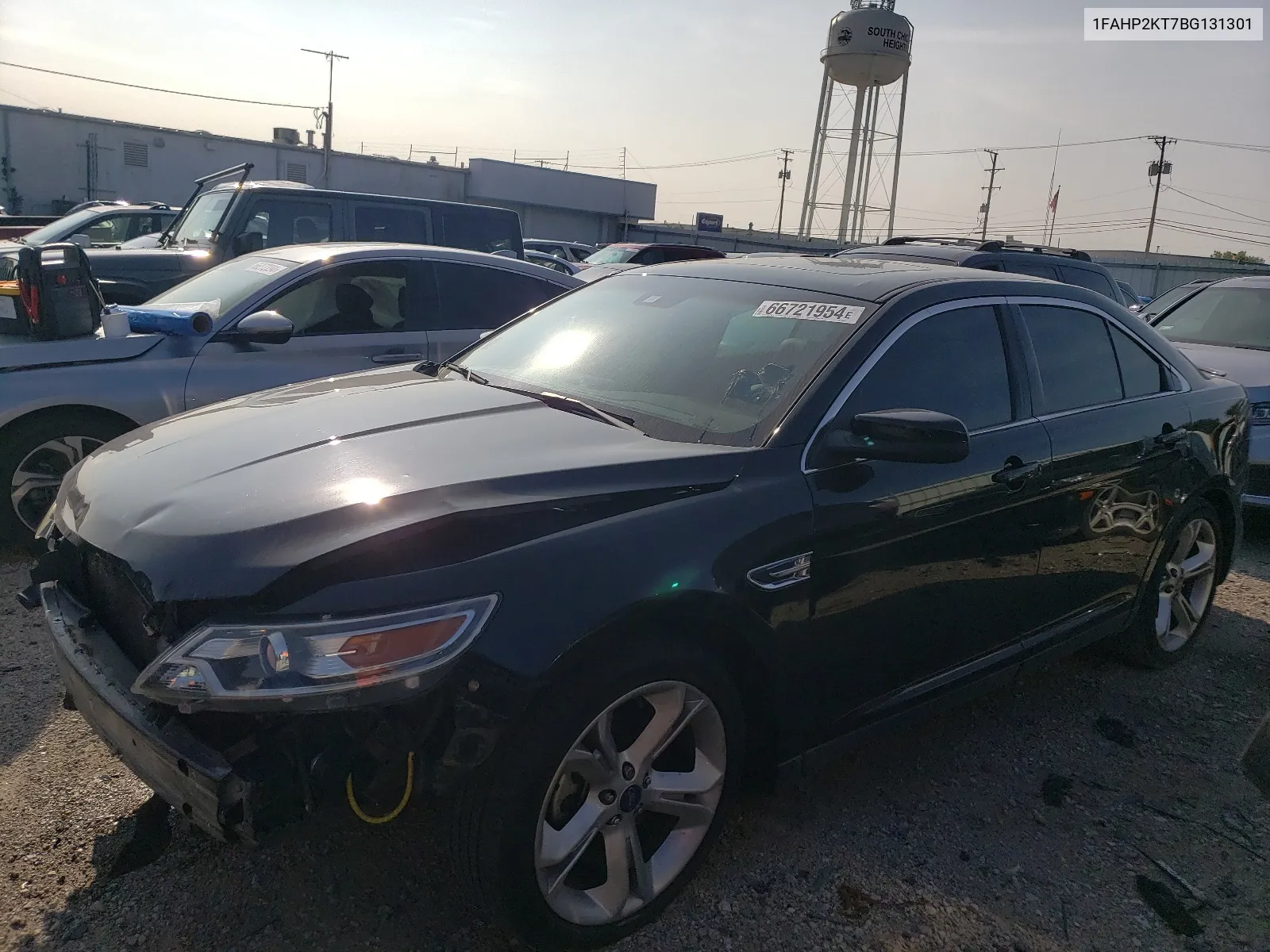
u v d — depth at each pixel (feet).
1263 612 16.90
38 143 100.22
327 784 6.73
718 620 7.91
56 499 9.30
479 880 7.16
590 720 7.22
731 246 153.17
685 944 8.07
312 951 7.73
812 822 9.87
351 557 6.67
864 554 8.90
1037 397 11.06
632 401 9.86
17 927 7.82
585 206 146.82
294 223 26.00
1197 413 13.37
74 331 15.98
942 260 28.50
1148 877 9.30
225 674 6.39
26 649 12.62
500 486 7.48
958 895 8.87
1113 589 12.45
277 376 17.01
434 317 19.07
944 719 12.40
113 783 9.76
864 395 9.30
